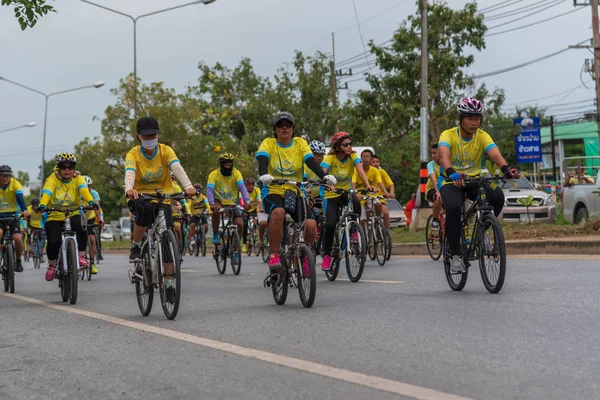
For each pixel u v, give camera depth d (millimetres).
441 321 7324
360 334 6828
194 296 11016
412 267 14359
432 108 41000
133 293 12242
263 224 18906
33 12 14508
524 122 42531
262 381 5184
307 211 9125
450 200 9562
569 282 10102
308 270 8891
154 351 6512
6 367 6160
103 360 6246
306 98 55750
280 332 7172
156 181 9258
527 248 16469
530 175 78812
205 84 63938
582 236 17094
